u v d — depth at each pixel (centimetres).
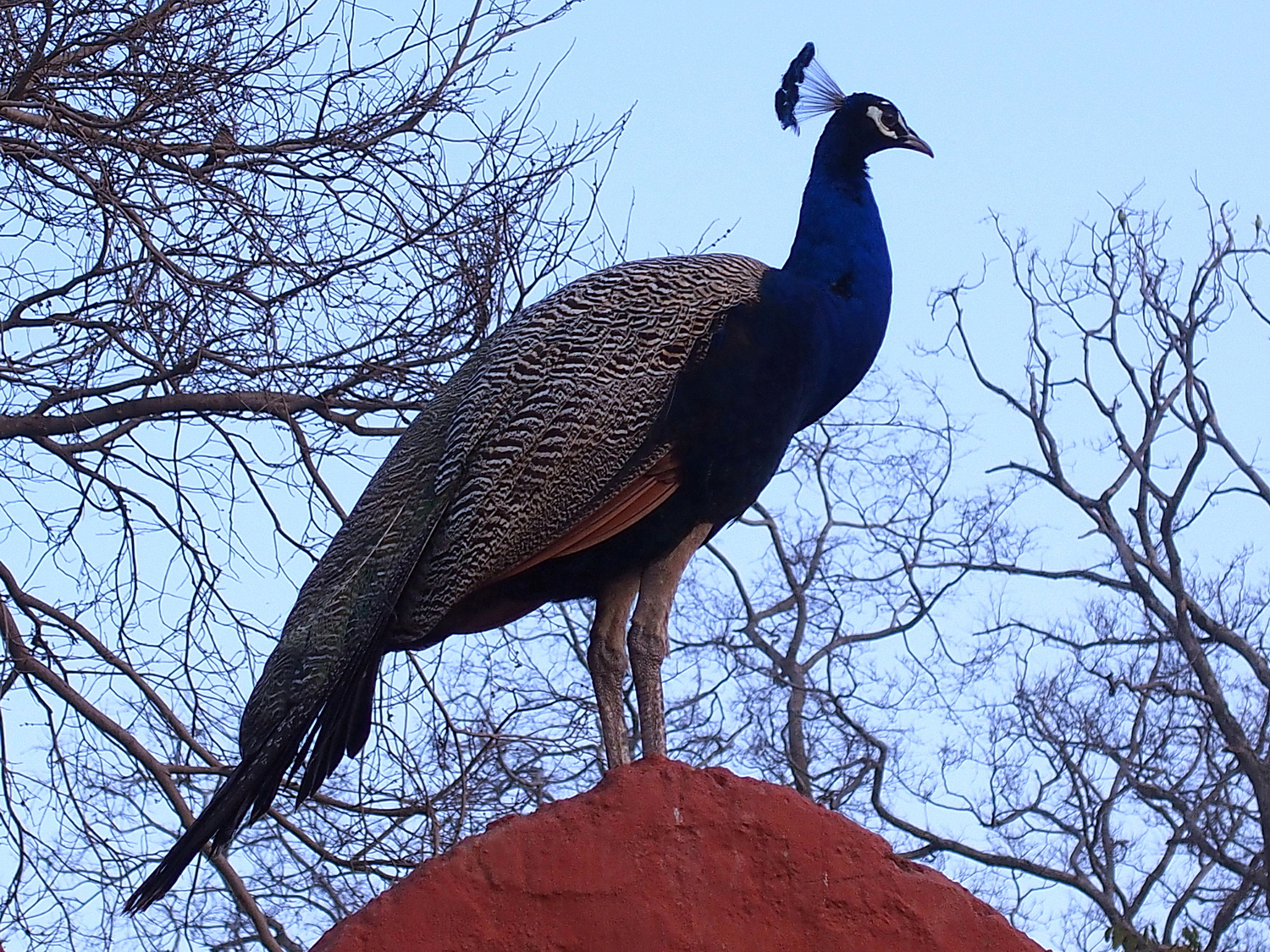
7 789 1102
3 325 1112
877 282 769
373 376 1129
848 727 2073
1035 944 457
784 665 2102
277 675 614
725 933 455
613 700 679
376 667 632
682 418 679
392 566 642
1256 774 1975
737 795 467
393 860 1056
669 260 728
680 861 460
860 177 810
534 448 662
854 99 838
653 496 676
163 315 1109
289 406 1133
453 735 1155
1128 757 2008
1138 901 1888
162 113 1124
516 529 655
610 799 464
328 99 1129
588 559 679
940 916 459
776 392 698
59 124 1056
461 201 1112
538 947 453
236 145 1127
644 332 686
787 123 926
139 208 1081
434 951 450
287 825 1066
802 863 462
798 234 784
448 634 693
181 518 1173
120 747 1119
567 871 458
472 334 1124
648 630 677
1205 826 2019
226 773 1098
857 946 456
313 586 645
